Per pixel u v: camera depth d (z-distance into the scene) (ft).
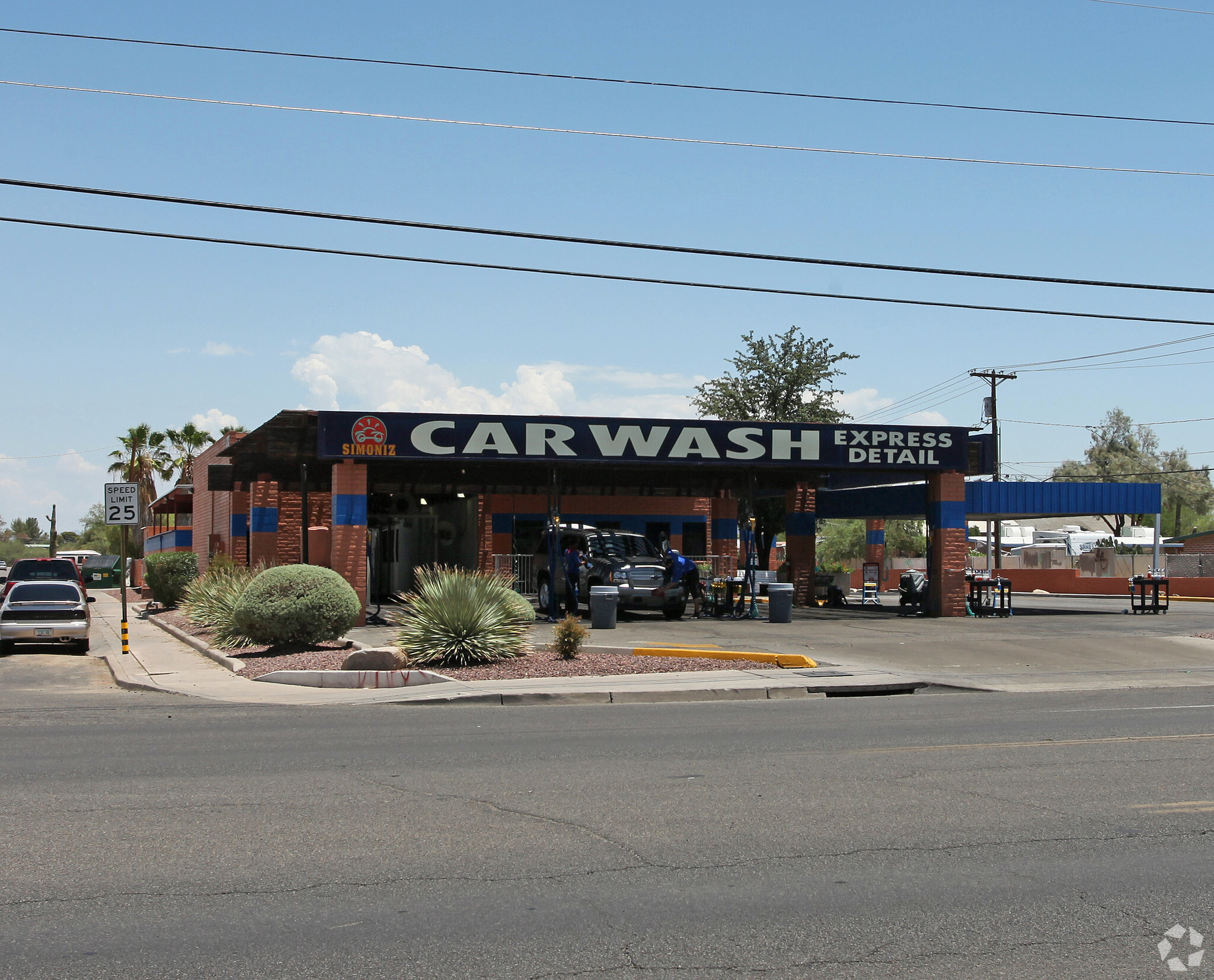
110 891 19.58
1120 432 317.42
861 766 31.22
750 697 51.21
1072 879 20.34
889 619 93.04
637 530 121.19
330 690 53.01
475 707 47.09
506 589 62.54
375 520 124.67
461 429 83.51
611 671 56.29
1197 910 18.65
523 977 15.71
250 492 108.68
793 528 116.78
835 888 19.79
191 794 27.53
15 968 15.99
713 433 88.07
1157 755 32.83
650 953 16.61
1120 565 190.90
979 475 95.25
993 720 41.09
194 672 60.29
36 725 40.93
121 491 69.00
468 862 21.36
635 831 23.73
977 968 16.07
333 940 17.16
